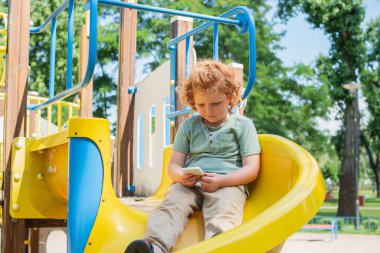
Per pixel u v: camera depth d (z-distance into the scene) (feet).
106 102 65.92
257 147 7.57
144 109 16.60
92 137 7.79
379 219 56.03
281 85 71.77
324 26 71.56
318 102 71.56
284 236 5.91
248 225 5.89
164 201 7.30
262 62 72.49
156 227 6.91
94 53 7.80
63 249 19.48
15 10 11.46
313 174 6.64
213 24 11.09
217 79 7.26
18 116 11.20
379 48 74.79
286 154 7.27
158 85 15.60
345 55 71.00
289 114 71.82
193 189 7.40
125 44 16.94
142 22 69.92
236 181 7.25
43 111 57.26
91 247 7.56
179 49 14.29
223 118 7.67
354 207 68.44
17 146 10.86
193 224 7.23
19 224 10.95
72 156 7.75
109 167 7.93
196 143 7.75
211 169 7.49
